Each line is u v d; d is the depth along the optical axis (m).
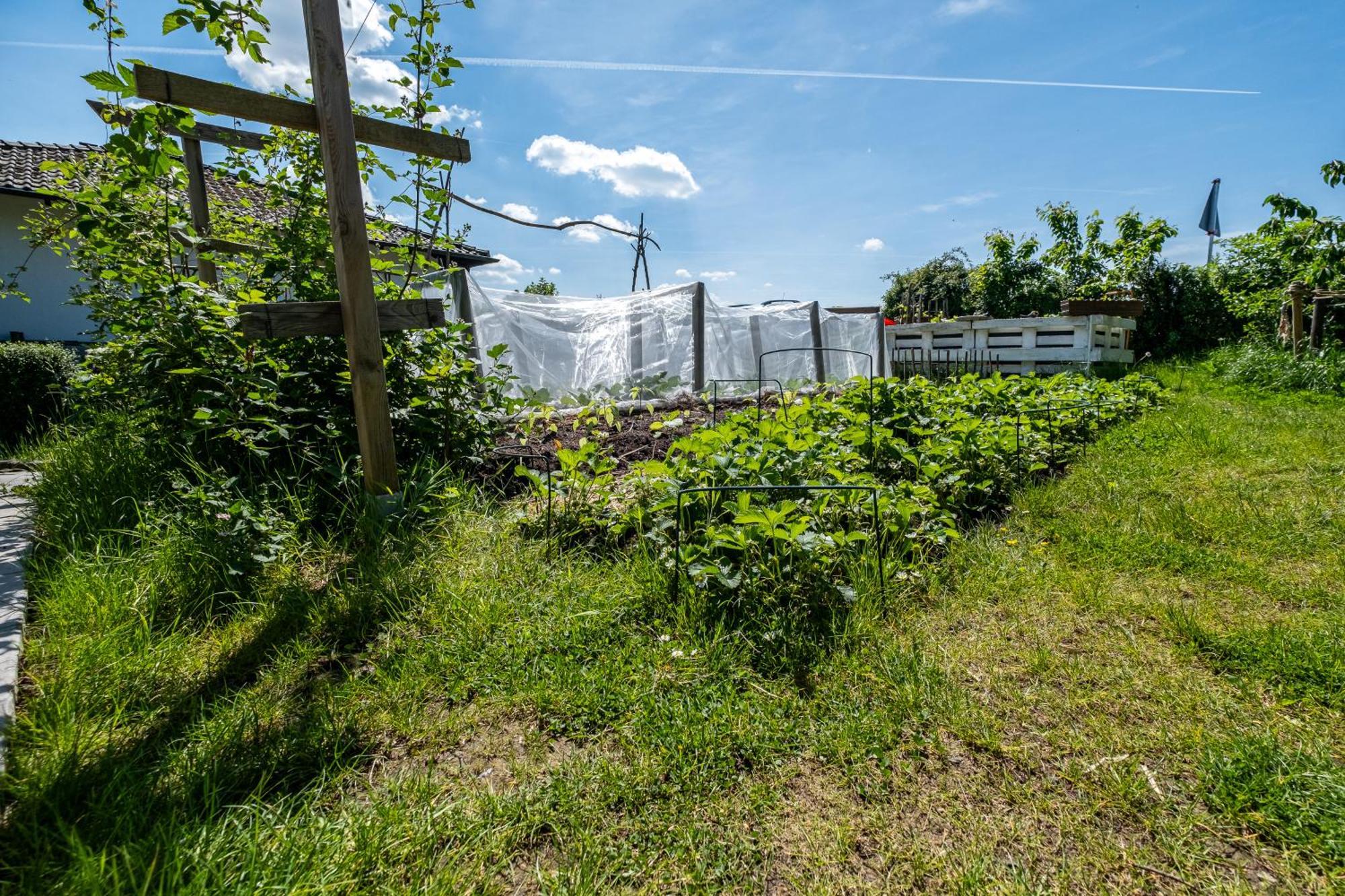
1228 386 8.09
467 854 1.39
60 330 10.29
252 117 2.82
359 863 1.32
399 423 3.64
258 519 2.67
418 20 3.59
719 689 1.96
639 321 7.49
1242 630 2.22
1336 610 2.38
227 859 1.30
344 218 2.91
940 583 2.66
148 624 2.13
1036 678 2.04
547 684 1.97
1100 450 4.79
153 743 1.66
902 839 1.44
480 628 2.25
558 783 1.58
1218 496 3.67
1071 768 1.63
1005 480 3.91
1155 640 2.25
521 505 3.36
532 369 6.62
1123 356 11.07
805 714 1.85
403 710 1.86
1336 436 4.88
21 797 1.42
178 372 3.02
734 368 8.20
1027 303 14.61
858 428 3.72
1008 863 1.37
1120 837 1.44
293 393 3.42
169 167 3.05
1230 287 12.09
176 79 2.61
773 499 2.89
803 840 1.44
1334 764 1.58
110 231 3.38
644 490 3.18
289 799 1.51
